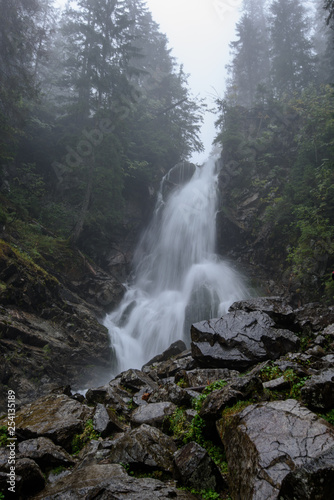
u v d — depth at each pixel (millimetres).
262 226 22594
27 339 12188
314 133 21484
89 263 19500
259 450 2664
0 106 19719
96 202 20641
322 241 16766
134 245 24828
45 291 14211
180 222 25594
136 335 18188
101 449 3936
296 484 2105
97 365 14195
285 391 4301
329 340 6504
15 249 15117
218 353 5953
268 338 6059
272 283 19828
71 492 2854
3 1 19453
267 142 25703
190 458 3076
